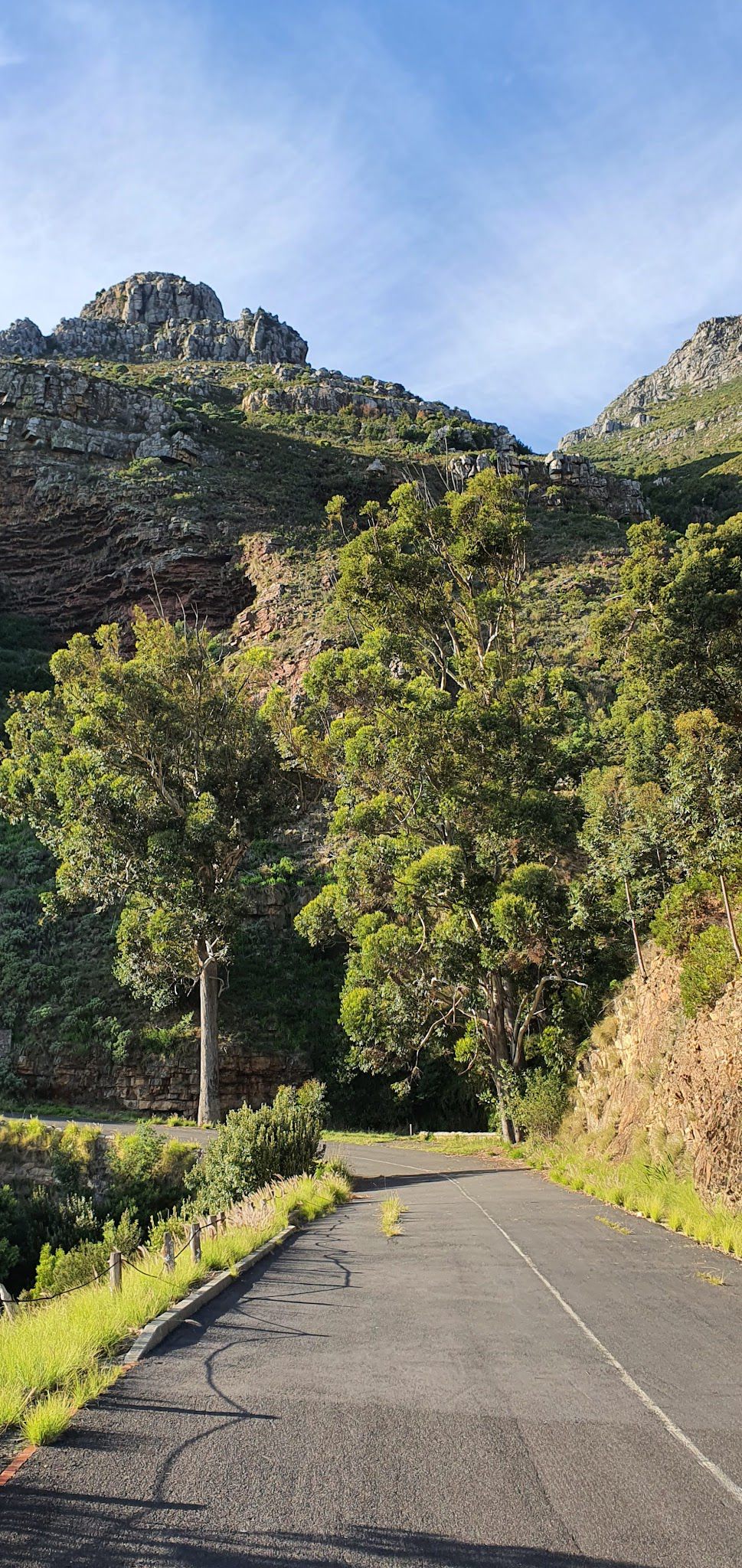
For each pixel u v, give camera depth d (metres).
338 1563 3.68
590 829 27.81
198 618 76.19
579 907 28.00
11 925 47.66
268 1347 7.07
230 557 80.75
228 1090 41.31
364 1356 6.75
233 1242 11.50
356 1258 11.30
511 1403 5.66
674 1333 7.34
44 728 46.50
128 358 159.88
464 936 29.22
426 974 31.05
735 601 42.91
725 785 23.45
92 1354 6.57
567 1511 4.15
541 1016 30.53
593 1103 23.47
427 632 37.62
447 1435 5.11
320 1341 7.23
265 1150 19.91
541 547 80.00
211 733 44.88
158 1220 23.84
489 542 36.59
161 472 89.62
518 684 32.56
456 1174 23.45
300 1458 4.77
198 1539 3.89
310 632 66.19
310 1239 13.11
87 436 92.25
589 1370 6.36
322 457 101.06
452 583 37.56
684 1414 5.45
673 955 20.48
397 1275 10.07
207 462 94.94
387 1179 23.17
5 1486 4.45
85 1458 4.80
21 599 84.94
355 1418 5.39
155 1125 36.16
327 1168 21.77
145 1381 6.16
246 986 44.97
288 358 166.75
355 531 84.88
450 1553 3.77
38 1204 24.05
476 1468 4.64
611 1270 10.01
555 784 34.97
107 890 41.12
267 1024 43.25
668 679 41.72
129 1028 42.06
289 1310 8.41
